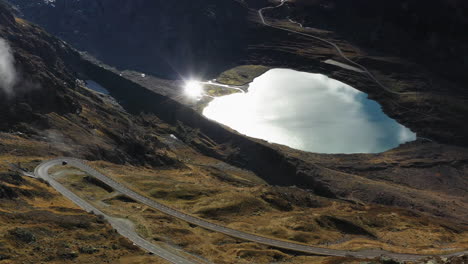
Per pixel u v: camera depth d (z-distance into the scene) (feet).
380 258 336.08
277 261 369.71
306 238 437.99
